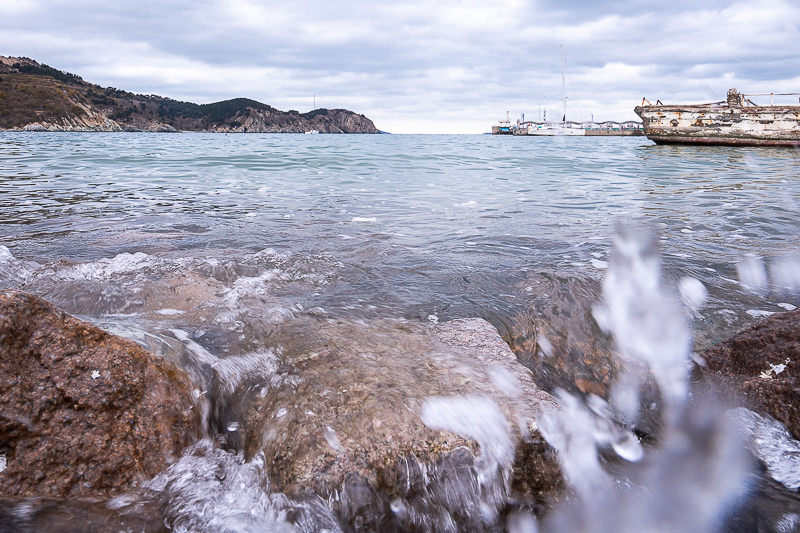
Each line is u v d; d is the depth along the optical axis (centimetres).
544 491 202
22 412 180
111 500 175
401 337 287
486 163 1552
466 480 195
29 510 162
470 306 347
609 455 222
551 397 237
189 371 231
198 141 3794
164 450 196
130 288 341
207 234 544
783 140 2223
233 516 177
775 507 194
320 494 182
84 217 628
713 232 568
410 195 877
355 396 220
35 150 1986
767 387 249
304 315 319
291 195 858
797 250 485
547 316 333
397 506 187
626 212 702
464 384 234
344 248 493
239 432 218
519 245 511
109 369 199
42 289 339
